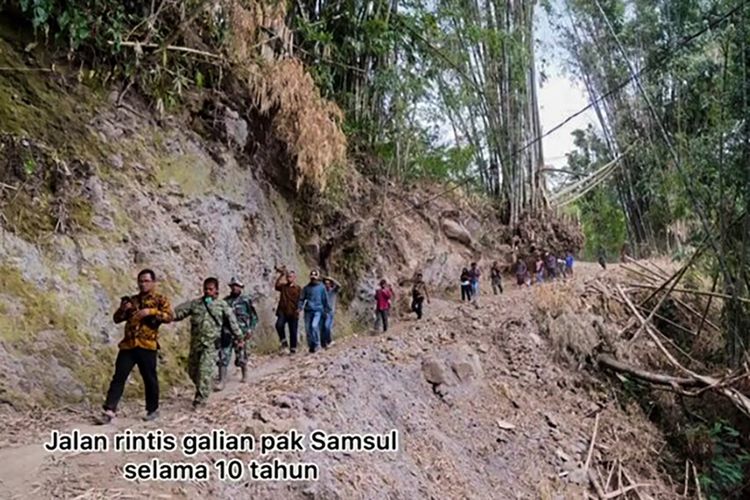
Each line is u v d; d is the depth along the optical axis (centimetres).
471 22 2023
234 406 633
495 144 2323
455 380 1015
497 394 1067
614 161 2625
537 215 2373
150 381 610
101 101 924
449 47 1839
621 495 962
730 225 1314
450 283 1883
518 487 855
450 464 788
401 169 1877
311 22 1458
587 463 988
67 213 791
